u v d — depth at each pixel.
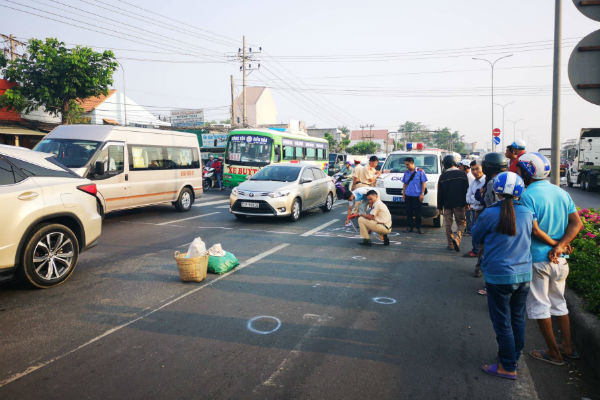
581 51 4.21
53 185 5.46
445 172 8.16
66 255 5.55
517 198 3.26
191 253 5.74
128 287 5.42
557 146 7.04
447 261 7.27
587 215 7.80
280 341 3.91
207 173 22.34
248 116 67.75
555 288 3.69
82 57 23.69
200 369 3.35
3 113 25.28
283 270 6.40
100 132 10.23
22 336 3.90
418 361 3.60
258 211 10.78
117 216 11.98
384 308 4.88
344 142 73.31
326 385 3.16
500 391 3.16
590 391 3.21
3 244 4.82
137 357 3.53
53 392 2.98
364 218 8.29
